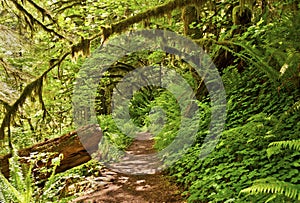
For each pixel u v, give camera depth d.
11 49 8.87
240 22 6.30
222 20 7.14
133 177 6.63
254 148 4.04
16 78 8.00
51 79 9.20
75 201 5.52
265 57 4.86
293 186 2.53
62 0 8.80
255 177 3.63
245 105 5.28
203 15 7.05
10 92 8.04
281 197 2.91
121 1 8.80
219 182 4.10
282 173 3.30
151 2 8.66
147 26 4.32
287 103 4.32
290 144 2.94
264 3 5.20
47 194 4.50
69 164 5.28
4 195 4.09
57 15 8.73
